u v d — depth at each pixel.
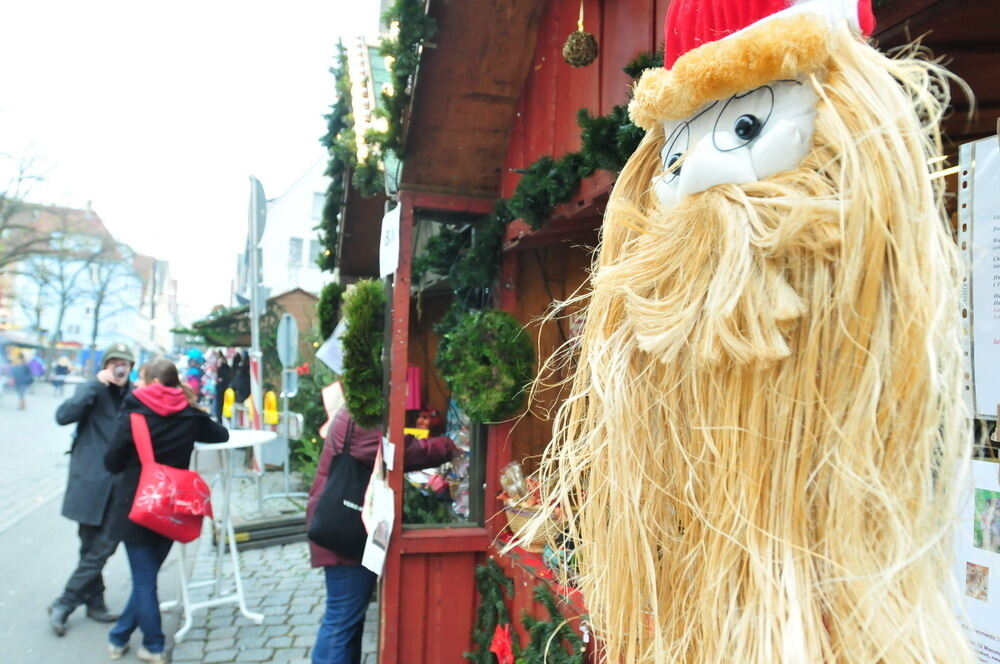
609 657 0.91
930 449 0.65
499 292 3.16
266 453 7.95
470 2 2.54
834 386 0.67
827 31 0.68
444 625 3.05
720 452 0.76
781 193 0.69
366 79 4.15
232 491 8.15
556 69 2.54
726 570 0.74
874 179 0.65
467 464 3.69
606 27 2.17
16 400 25.27
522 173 2.58
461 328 2.88
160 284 55.47
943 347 0.65
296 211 23.75
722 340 0.70
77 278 28.03
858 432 0.65
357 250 5.70
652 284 0.84
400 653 2.99
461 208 3.12
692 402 0.81
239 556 5.75
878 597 0.65
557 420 1.02
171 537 3.52
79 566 4.15
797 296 0.68
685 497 0.80
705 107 0.78
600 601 0.94
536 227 2.48
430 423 4.21
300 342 9.69
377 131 2.95
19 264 23.50
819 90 0.68
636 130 1.60
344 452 3.06
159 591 4.82
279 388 10.49
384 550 2.72
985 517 0.98
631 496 0.86
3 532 6.58
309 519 3.20
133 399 3.51
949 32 1.13
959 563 1.02
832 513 0.67
